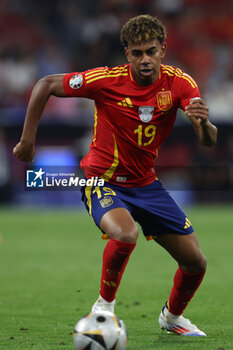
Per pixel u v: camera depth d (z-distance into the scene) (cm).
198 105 1477
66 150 6712
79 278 2948
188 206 6869
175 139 6831
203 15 8462
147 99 1608
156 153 1684
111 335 1307
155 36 1540
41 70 8100
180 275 1683
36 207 6931
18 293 2570
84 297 2480
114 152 1638
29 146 1662
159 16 8431
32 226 5253
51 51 8238
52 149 6744
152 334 1744
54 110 6981
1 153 6750
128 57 1599
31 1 8606
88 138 6606
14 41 8288
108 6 8506
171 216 1641
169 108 1623
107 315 1345
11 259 3584
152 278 2948
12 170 6850
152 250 3978
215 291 2598
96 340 1302
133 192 1656
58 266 3328
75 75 1630
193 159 6875
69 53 8269
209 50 8225
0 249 4006
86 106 7012
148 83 1602
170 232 1644
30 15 8538
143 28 1534
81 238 4528
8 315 2103
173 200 1681
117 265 1516
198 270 1658
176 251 1652
